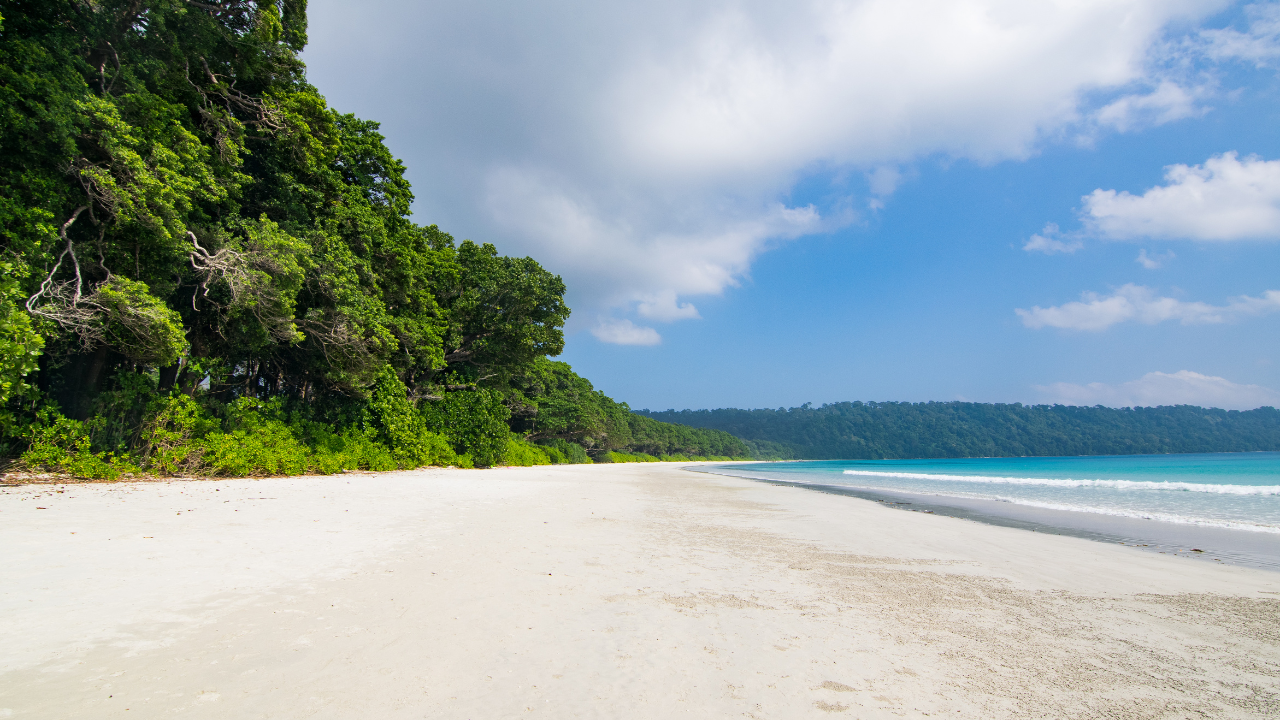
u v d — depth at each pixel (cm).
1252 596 501
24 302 986
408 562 535
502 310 2902
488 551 606
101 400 1204
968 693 284
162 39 1227
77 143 1048
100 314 1098
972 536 861
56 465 1085
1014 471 4825
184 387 1482
